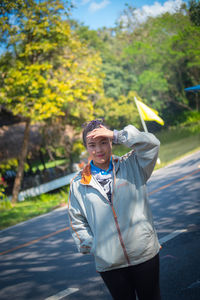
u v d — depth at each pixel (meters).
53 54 16.11
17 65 14.26
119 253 2.24
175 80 38.00
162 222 6.61
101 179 2.34
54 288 4.49
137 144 2.17
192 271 4.07
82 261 5.48
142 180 2.33
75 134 18.33
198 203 7.57
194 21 23.41
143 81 36.53
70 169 18.31
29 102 14.30
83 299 3.97
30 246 7.33
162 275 4.12
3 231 9.91
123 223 2.24
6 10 13.20
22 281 5.00
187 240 5.25
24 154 16.12
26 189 17.03
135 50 36.06
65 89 14.20
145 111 10.80
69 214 2.48
